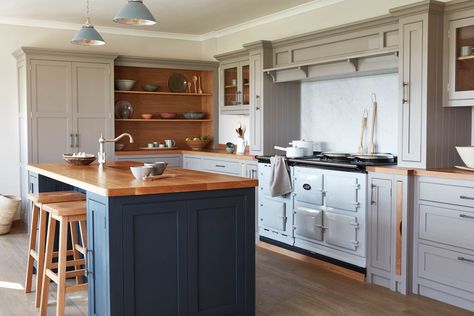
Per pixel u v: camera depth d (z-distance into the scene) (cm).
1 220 595
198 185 299
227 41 722
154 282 290
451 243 359
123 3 565
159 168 344
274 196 494
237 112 652
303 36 515
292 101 588
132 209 282
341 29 475
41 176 434
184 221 298
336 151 546
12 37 643
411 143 396
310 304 369
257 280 425
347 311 355
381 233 404
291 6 581
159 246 291
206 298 309
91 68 635
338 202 438
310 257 477
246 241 322
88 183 299
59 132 620
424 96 386
